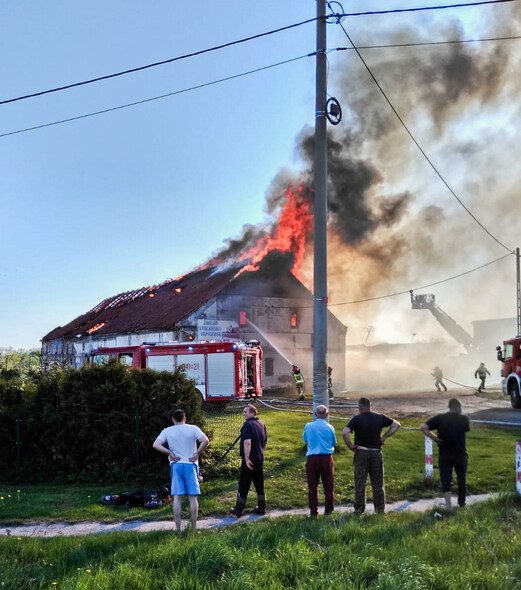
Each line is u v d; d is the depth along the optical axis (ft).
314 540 21.77
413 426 55.57
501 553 20.17
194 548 19.69
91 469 37.88
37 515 29.22
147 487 35.32
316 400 39.52
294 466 38.91
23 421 38.78
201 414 39.93
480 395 92.17
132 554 20.25
